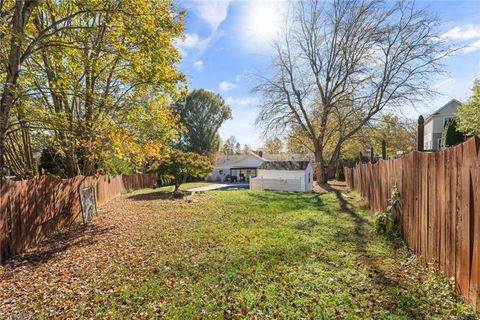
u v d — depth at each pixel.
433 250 3.95
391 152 26.41
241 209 10.19
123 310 3.42
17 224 5.93
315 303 3.25
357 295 3.38
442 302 3.08
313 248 5.24
